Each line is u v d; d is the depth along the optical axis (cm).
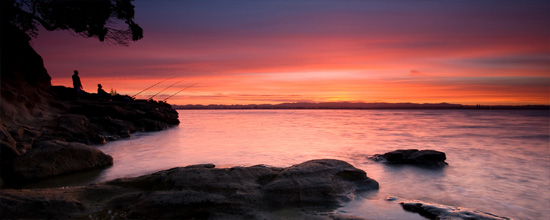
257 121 4875
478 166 1127
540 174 999
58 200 535
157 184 639
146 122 2788
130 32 2067
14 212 489
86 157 1018
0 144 870
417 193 767
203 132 2589
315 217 528
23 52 1875
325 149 1549
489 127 3434
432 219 534
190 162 1164
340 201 617
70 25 1858
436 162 1148
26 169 848
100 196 602
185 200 555
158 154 1365
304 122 4550
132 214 536
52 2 1764
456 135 2406
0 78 1530
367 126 3541
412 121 4969
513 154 1426
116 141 1880
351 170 745
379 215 556
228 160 1220
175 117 3753
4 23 1714
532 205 692
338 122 4562
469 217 517
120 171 994
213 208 552
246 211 545
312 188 623
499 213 641
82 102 2362
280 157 1295
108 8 1914
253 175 666
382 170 1045
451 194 767
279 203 584
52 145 948
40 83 2023
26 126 1411
